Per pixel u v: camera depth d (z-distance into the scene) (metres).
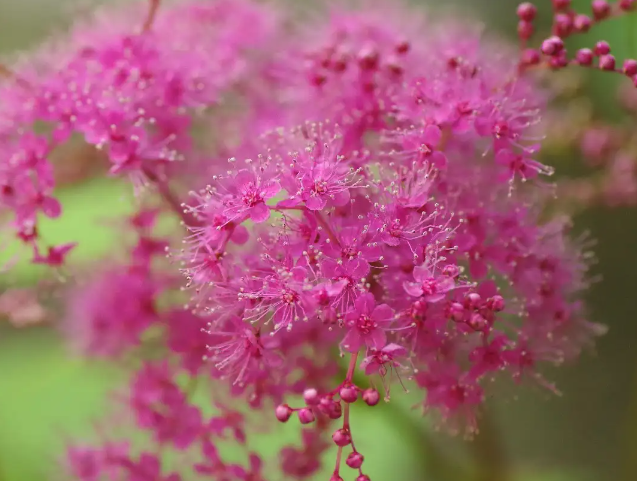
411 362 0.17
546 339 0.18
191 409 0.19
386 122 0.19
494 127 0.18
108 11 0.21
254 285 0.17
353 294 0.16
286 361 0.18
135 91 0.19
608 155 0.22
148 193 0.19
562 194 0.22
